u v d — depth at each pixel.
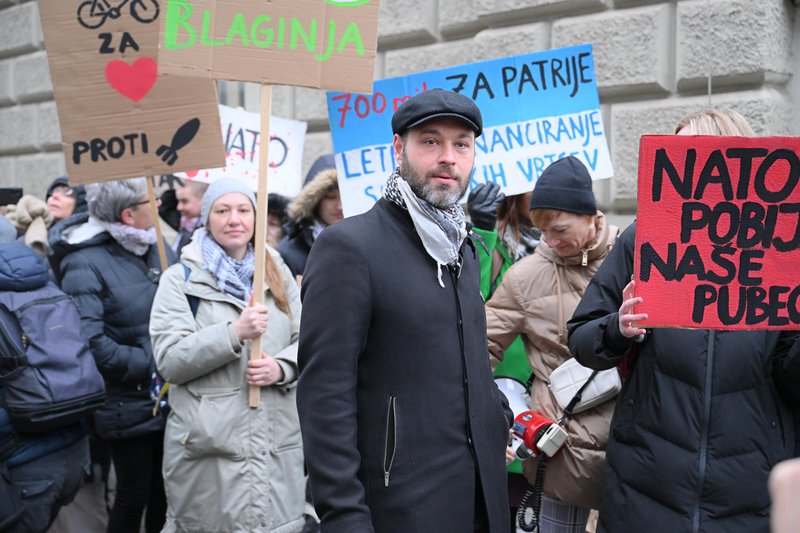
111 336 4.38
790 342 2.61
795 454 2.64
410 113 2.43
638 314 2.50
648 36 5.24
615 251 2.86
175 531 3.72
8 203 4.66
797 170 2.49
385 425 2.34
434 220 2.43
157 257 4.59
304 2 3.38
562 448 3.20
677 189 2.50
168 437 3.71
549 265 3.44
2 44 9.66
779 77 4.96
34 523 3.74
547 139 4.27
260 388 3.67
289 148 5.42
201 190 5.79
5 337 3.61
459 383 2.41
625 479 2.70
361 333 2.33
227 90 8.24
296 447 3.79
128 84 4.05
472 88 4.31
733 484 2.54
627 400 2.74
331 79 3.39
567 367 3.22
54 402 3.63
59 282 4.82
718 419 2.55
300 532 3.81
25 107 9.45
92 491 5.01
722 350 2.57
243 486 3.61
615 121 5.41
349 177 4.32
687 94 5.16
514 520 3.86
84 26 4.05
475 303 2.53
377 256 2.37
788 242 2.50
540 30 5.73
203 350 3.55
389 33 6.55
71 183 4.09
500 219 4.27
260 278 3.58
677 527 2.57
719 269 2.50
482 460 2.41
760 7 4.82
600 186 5.48
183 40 3.38
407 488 2.32
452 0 6.21
